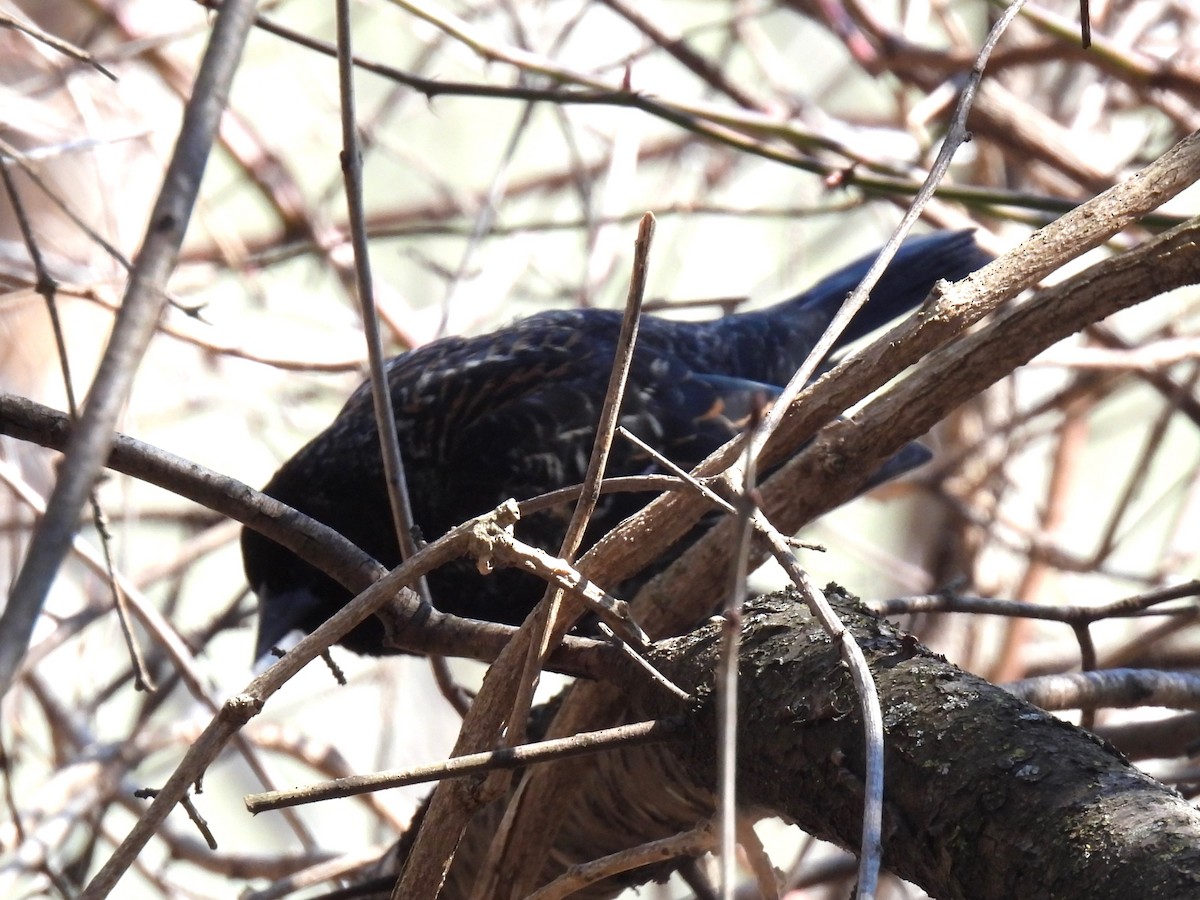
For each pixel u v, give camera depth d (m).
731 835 2.54
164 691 7.12
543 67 6.86
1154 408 11.62
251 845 9.77
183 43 10.56
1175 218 5.69
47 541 2.49
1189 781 5.52
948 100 8.01
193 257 10.34
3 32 9.49
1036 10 7.40
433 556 3.34
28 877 7.14
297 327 10.57
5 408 3.75
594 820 4.52
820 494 3.91
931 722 3.35
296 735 7.54
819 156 8.41
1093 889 2.91
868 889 2.60
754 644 3.77
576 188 10.19
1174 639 8.77
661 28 9.14
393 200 12.46
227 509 3.97
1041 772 3.14
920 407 3.68
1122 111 9.91
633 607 4.15
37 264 4.08
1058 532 9.62
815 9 8.72
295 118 11.71
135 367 2.71
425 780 3.30
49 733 8.16
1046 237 3.42
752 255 12.34
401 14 10.16
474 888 4.13
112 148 8.83
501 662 3.73
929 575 9.59
